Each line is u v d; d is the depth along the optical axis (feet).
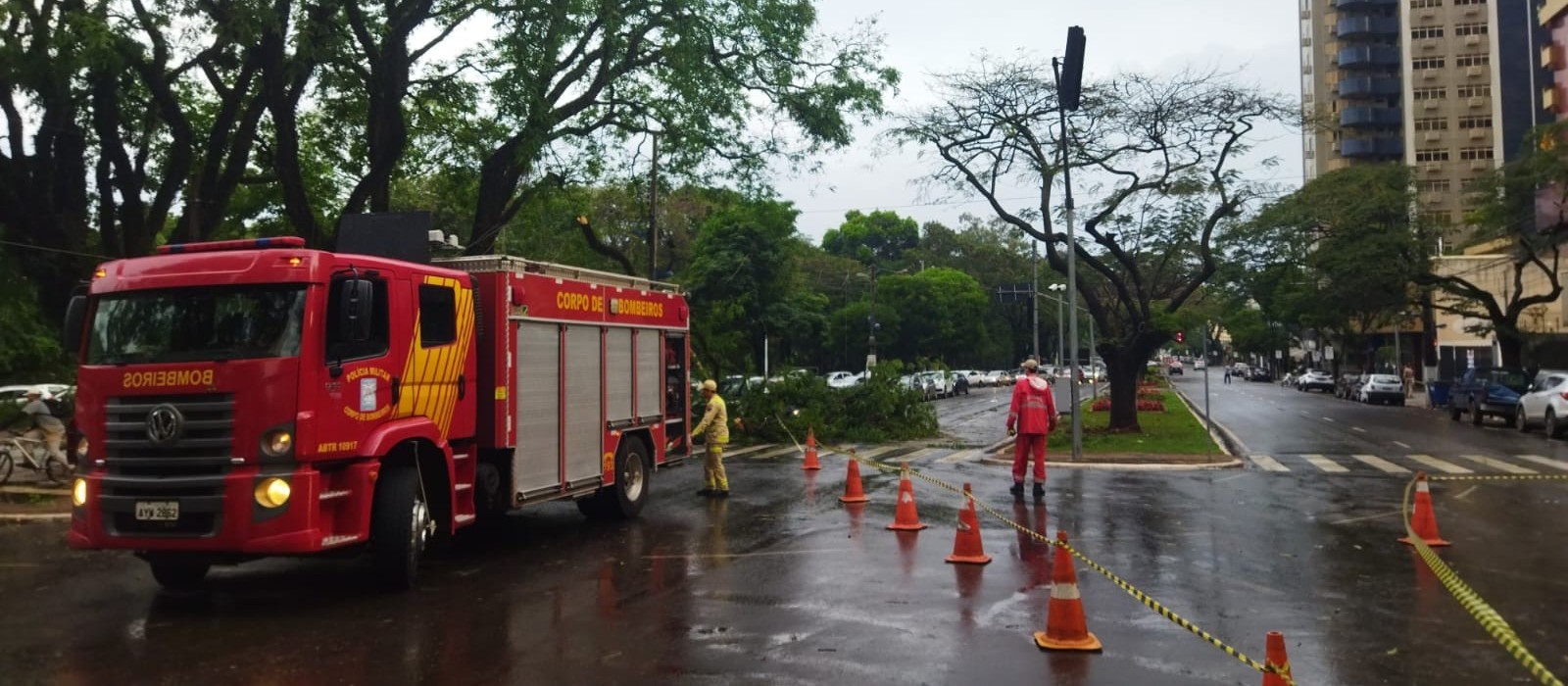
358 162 80.94
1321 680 20.25
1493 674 20.61
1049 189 79.46
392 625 25.04
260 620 25.63
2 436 63.16
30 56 55.83
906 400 88.43
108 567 32.96
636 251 160.56
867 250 280.72
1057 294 226.99
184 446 25.54
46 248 68.08
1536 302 116.98
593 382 40.19
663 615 25.84
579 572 31.45
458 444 32.68
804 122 75.72
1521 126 214.48
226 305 26.50
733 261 150.51
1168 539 36.76
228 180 68.23
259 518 25.34
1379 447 75.77
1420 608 26.25
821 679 20.42
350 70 70.79
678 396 49.21
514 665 21.61
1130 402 83.66
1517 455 68.85
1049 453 68.69
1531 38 212.43
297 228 65.67
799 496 49.98
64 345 28.19
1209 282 135.13
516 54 63.77
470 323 33.14
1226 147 79.30
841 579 30.07
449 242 36.32
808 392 86.74
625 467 42.50
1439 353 188.34
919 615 25.59
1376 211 130.62
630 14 68.39
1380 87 294.66
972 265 283.79
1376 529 38.73
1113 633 23.82
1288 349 320.70
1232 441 80.59
